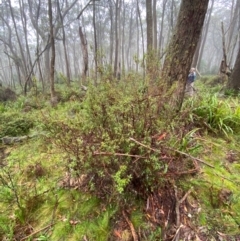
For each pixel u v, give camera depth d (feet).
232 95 15.94
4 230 4.19
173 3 54.70
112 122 4.54
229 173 5.76
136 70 5.42
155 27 42.78
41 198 4.96
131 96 4.68
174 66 7.84
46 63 46.39
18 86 53.16
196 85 16.01
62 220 4.39
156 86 5.05
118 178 3.67
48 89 23.25
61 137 4.50
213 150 7.02
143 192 4.62
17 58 51.60
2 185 5.49
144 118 4.50
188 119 7.44
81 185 5.02
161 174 4.33
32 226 4.30
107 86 4.90
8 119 10.42
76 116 4.82
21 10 53.36
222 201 4.63
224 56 20.49
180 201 4.46
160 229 4.03
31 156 7.27
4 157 7.70
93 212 4.51
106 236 4.00
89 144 4.25
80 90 6.28
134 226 4.12
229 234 3.90
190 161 5.49
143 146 4.07
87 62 16.55
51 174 5.97
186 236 3.86
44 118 4.87
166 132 4.66
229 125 8.47
